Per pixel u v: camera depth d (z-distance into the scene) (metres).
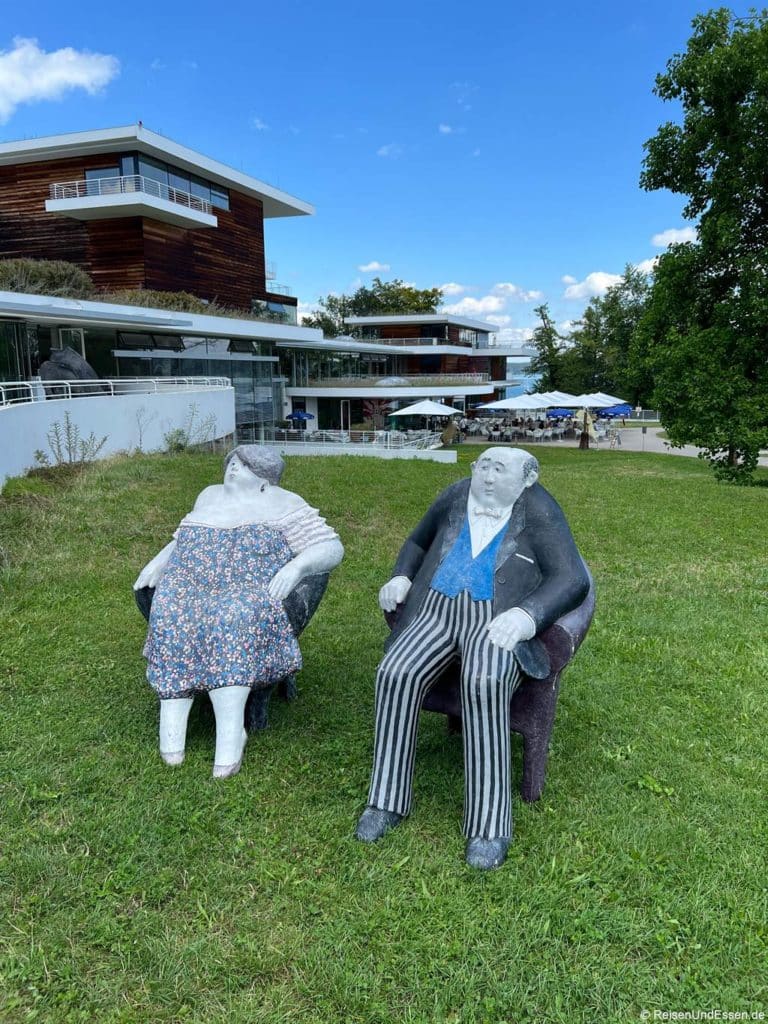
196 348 27.06
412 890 2.93
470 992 2.44
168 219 25.94
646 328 12.72
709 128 11.11
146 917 2.75
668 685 5.09
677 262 11.83
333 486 12.89
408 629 3.35
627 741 4.25
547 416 46.66
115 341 23.33
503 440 37.50
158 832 3.25
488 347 61.25
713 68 10.68
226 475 4.11
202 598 3.80
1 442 10.62
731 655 5.61
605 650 5.74
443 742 4.18
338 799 3.56
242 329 26.55
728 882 2.98
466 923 2.72
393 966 2.54
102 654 5.50
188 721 4.34
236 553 3.88
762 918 2.78
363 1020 2.34
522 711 3.43
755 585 7.57
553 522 3.30
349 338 43.31
